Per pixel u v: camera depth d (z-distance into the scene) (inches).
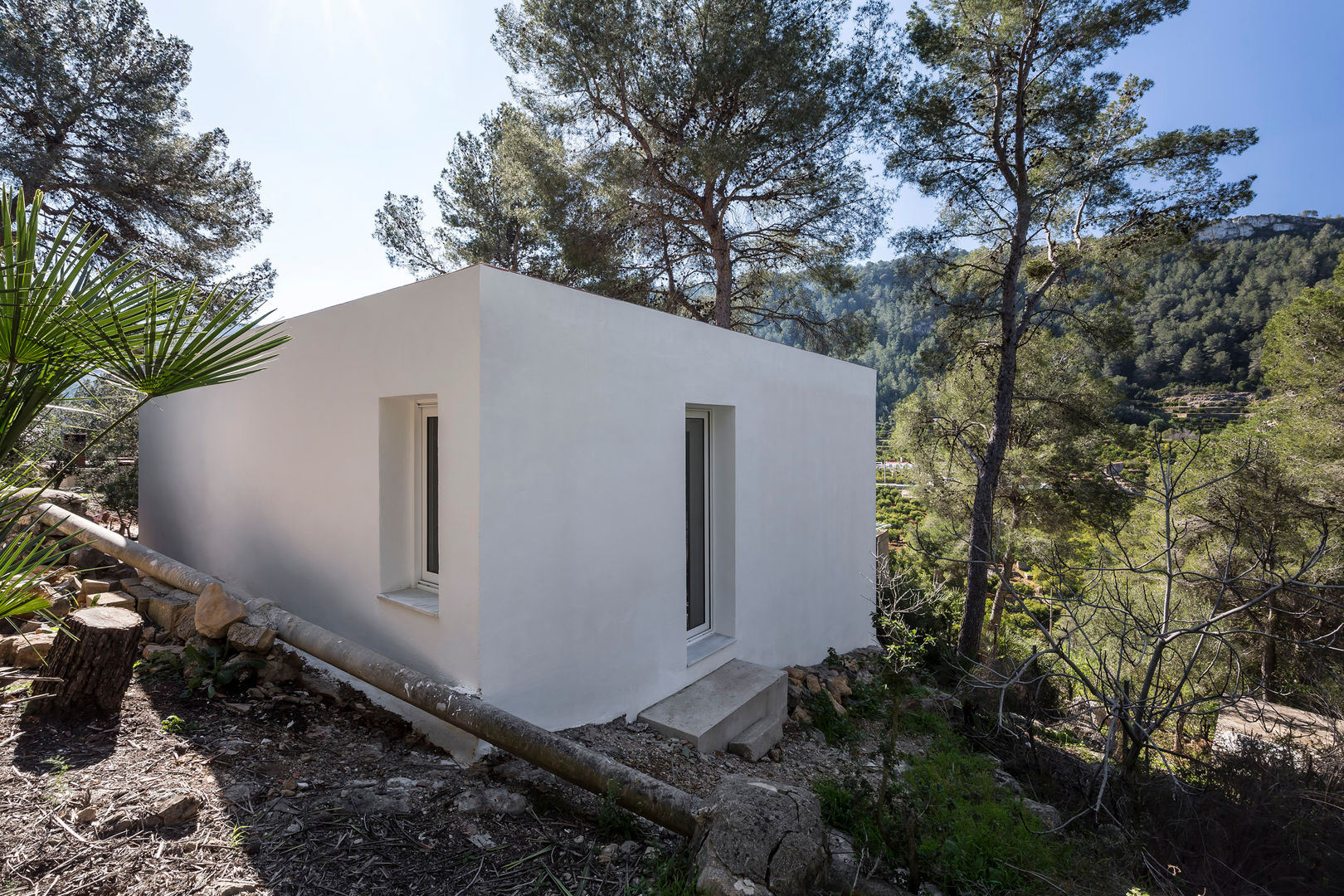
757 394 233.9
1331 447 442.3
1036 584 519.2
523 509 143.7
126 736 108.0
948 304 459.2
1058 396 514.9
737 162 397.1
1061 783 192.2
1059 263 430.3
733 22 402.9
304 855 82.7
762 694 194.5
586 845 94.5
